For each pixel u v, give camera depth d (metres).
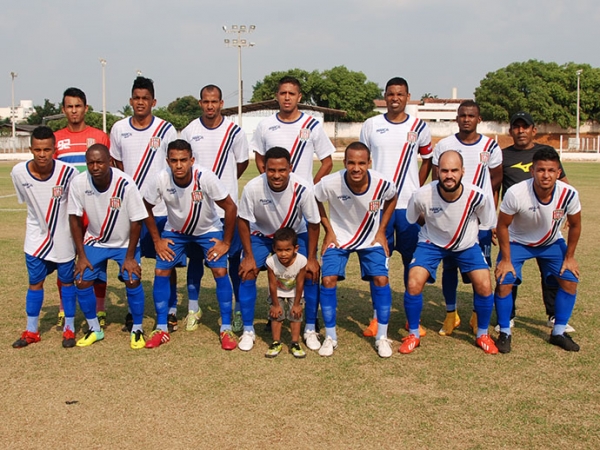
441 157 4.81
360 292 6.95
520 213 5.07
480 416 3.70
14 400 3.94
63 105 5.86
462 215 4.90
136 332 5.12
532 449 3.31
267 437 3.44
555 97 56.06
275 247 4.73
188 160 4.88
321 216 5.22
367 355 4.85
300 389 4.12
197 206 5.09
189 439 3.42
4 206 15.04
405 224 5.70
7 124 59.91
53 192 5.00
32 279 5.10
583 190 18.88
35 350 4.95
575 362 4.63
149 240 5.90
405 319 5.97
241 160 5.99
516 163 5.84
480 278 4.96
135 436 3.46
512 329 5.52
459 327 5.66
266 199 5.00
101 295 5.64
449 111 69.12
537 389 4.11
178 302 6.60
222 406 3.84
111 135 6.00
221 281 5.14
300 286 4.86
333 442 3.38
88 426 3.58
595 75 56.47
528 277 7.50
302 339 5.32
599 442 3.39
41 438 3.44
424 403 3.89
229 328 5.16
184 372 4.45
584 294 6.55
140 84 5.72
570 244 5.04
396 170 5.68
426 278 5.04
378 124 5.79
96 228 5.13
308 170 5.76
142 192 5.89
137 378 4.32
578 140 49.34
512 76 56.88
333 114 56.97
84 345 5.06
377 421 3.63
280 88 5.63
